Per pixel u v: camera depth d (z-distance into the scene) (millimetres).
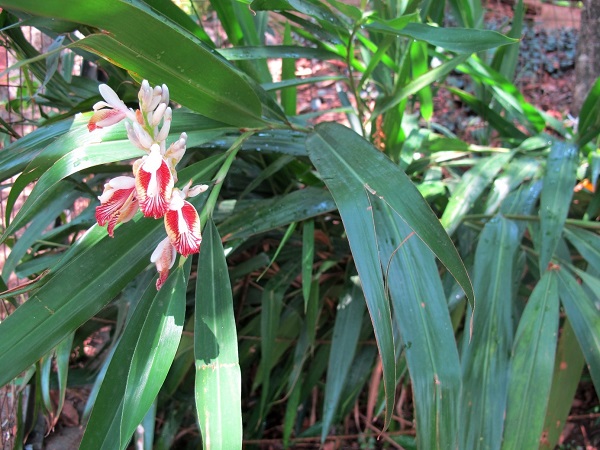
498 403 427
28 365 322
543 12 1206
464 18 689
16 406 596
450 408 375
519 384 435
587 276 497
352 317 546
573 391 519
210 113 379
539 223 539
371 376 654
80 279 344
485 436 418
